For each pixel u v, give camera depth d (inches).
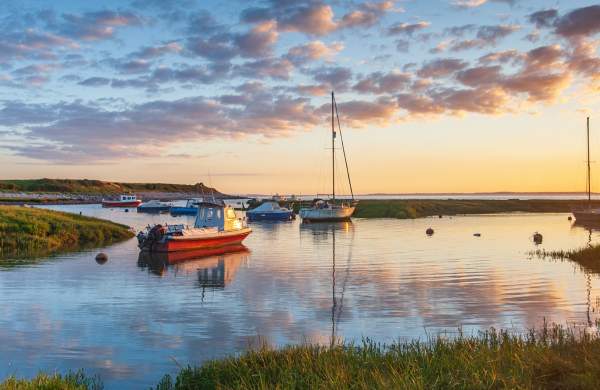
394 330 634.8
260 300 821.2
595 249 1348.4
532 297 826.8
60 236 1764.3
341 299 825.5
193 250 1545.3
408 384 352.2
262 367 445.1
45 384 412.5
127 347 570.9
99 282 1000.2
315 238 2014.0
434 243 1780.3
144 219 3590.1
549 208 4315.9
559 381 351.9
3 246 1550.2
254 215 3437.5
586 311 725.3
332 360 440.8
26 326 660.1
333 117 3142.2
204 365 481.1
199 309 756.6
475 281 986.1
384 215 3521.2
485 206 4333.2
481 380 357.7
